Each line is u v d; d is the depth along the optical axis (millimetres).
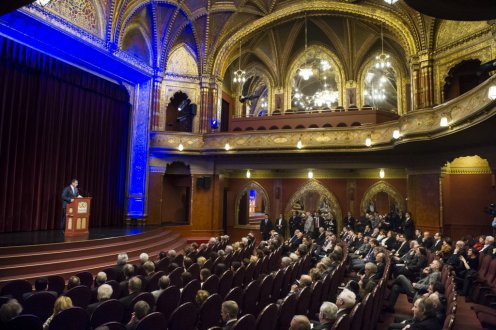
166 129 19266
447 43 14289
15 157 12961
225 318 4566
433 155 15016
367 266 7789
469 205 15242
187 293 6168
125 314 5129
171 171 19609
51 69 14078
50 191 14344
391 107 23781
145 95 18156
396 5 15438
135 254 12148
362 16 16391
